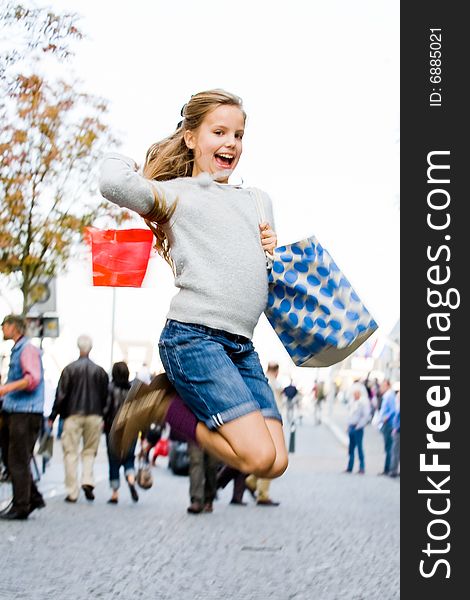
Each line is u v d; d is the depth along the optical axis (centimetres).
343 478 2448
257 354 466
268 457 425
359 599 876
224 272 450
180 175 477
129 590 904
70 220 2231
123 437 456
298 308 479
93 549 1145
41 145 2111
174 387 453
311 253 478
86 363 1695
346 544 1215
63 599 857
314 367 493
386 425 2612
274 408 454
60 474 2286
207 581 955
